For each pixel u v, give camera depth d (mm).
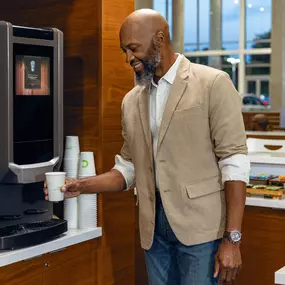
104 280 2826
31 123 2441
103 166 2771
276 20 14227
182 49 15836
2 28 2318
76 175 2744
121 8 2807
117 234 2898
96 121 2762
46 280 2482
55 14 2828
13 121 2365
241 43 15281
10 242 2287
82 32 2768
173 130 2176
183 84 2184
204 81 2162
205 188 2168
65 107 2842
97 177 2379
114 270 2891
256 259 3010
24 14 2902
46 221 2551
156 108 2227
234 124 2123
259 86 15219
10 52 2328
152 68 2166
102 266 2805
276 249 2951
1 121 2348
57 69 2525
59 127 2553
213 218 2170
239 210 2105
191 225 2166
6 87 2330
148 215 2270
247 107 14234
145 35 2137
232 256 2100
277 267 2955
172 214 2186
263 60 15125
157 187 2256
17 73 2379
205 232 2162
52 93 2523
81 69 2785
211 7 15477
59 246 2504
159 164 2211
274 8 14297
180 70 2205
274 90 14211
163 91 2221
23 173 2379
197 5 15594
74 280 2656
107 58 2754
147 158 2266
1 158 2359
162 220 2236
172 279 2311
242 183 2109
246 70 15398
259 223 2990
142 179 2283
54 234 2475
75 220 2738
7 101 2332
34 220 2541
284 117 9016
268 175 3287
